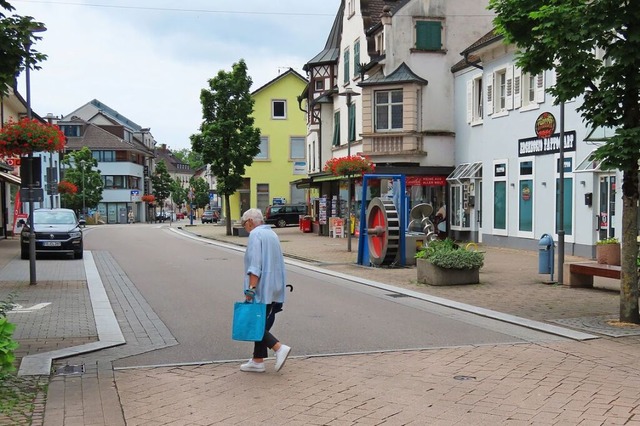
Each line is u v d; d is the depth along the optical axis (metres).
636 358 7.17
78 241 21.25
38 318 9.95
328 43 43.56
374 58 29.34
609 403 5.55
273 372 6.70
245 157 37.34
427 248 14.49
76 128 82.75
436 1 27.55
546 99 20.47
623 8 8.41
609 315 9.79
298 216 46.50
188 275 16.33
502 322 9.57
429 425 5.05
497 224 23.81
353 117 33.09
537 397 5.76
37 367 6.76
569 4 8.59
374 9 31.50
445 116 27.59
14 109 36.41
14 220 35.22
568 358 7.22
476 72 25.41
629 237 9.05
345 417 5.26
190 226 55.75
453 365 6.95
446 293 12.50
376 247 18.11
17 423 5.08
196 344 8.16
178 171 150.25
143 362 7.19
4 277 15.77
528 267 16.77
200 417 5.29
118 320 9.91
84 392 5.98
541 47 9.58
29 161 14.13
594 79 9.14
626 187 8.96
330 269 17.47
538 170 20.98
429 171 27.19
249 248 6.57
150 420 5.22
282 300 6.73
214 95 37.12
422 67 27.52
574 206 19.03
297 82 55.38
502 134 23.33
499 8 9.71
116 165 82.00
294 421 5.18
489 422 5.11
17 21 7.20
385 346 7.95
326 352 7.62
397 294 12.66
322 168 38.66
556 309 10.46
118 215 82.06
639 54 8.33
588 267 12.41
